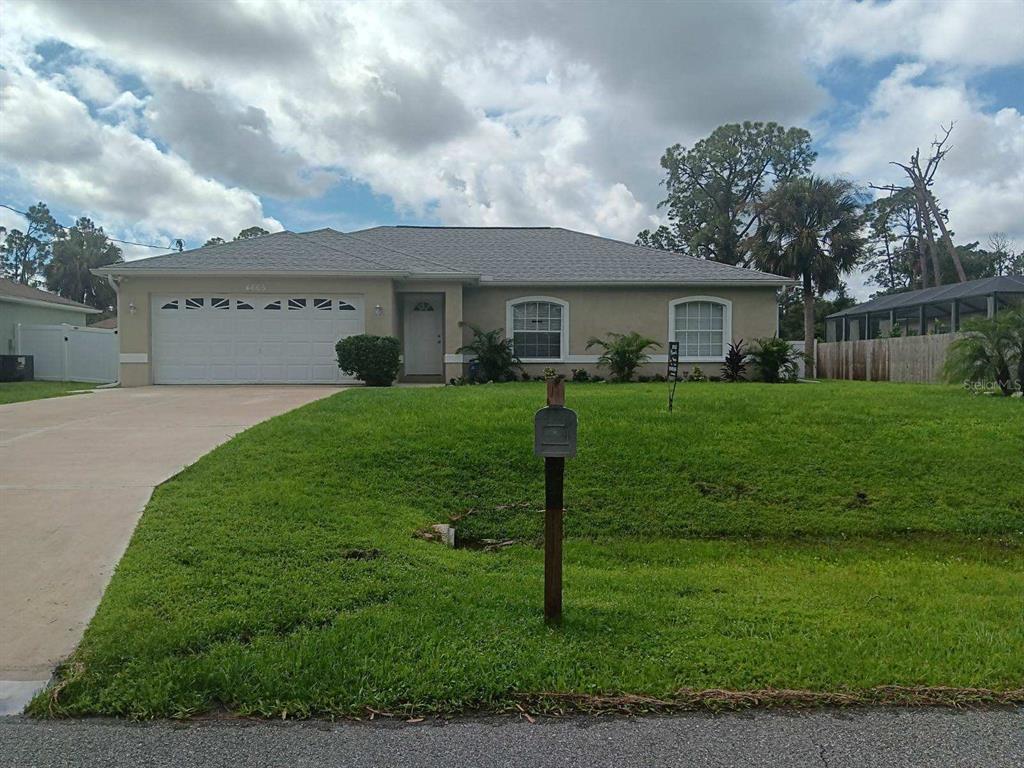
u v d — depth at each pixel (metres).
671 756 3.02
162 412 11.27
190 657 3.73
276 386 16.39
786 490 7.56
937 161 41.62
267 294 17.00
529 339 19.14
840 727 3.24
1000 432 8.98
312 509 6.21
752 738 3.15
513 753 3.04
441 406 10.54
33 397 13.77
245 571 4.81
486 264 19.81
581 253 21.02
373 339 15.87
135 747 3.08
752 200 46.12
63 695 3.45
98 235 57.78
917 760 3.00
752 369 18.92
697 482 7.68
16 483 6.80
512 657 3.78
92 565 4.96
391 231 23.11
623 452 8.23
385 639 3.93
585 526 6.92
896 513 7.21
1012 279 26.50
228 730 3.21
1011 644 4.09
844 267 30.41
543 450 4.18
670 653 3.88
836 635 4.19
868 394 12.35
